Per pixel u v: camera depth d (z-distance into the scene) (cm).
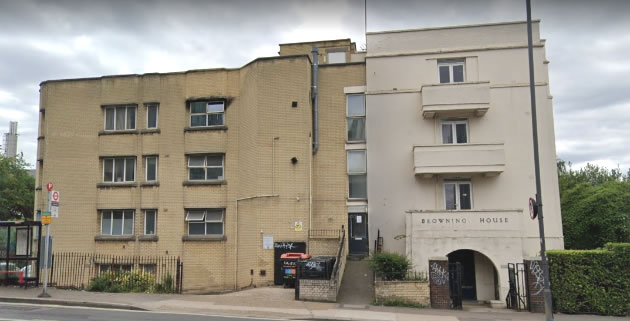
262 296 1686
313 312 1409
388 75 2380
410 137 2325
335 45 3167
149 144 2491
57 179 2530
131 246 2423
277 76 2292
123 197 2480
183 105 2481
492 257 1970
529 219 2191
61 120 2577
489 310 1706
